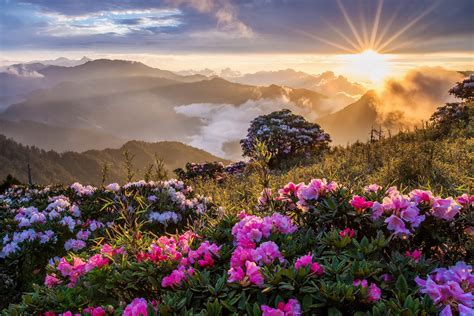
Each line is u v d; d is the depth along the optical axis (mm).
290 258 1293
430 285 1001
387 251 1368
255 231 1396
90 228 2889
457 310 965
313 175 4242
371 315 976
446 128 6328
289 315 961
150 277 1276
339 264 1121
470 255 1355
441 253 1396
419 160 3369
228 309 1060
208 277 1201
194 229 1787
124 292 1361
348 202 1451
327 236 1295
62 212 3055
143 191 3227
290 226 1498
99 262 1446
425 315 911
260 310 986
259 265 1195
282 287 1024
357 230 1456
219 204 3221
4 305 2379
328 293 988
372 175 3715
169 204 3064
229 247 1449
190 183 4426
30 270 2574
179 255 1389
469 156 3539
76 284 1420
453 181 2680
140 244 1616
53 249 2689
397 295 1008
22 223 2828
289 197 1675
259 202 1879
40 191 4055
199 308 1107
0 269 2506
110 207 3125
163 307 1040
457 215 1362
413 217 1294
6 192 4539
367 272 1088
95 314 1135
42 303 1327
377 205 1373
